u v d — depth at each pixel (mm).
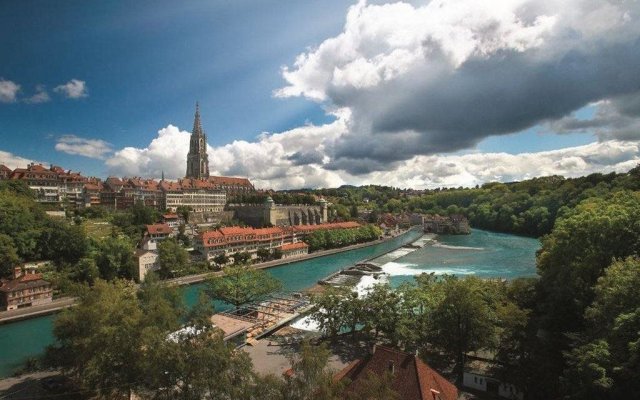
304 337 86688
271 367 71500
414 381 46469
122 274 139375
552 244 93812
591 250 70875
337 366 70062
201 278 148625
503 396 59531
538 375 55156
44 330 98250
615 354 42344
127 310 59188
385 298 81438
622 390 41000
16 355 83250
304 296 124875
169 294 77312
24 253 133125
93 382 55844
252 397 35562
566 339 60906
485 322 63438
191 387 43250
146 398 52969
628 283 47719
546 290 76688
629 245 68500
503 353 63844
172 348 43812
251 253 195500
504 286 86625
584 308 64250
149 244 169375
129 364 52156
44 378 67000
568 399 45312
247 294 111250
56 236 140000
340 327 84312
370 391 35344
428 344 74625
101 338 54344
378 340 82375
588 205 125750
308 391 33469
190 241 192250
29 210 155375
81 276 131000
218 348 42906
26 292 110438
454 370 67438
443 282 87375
